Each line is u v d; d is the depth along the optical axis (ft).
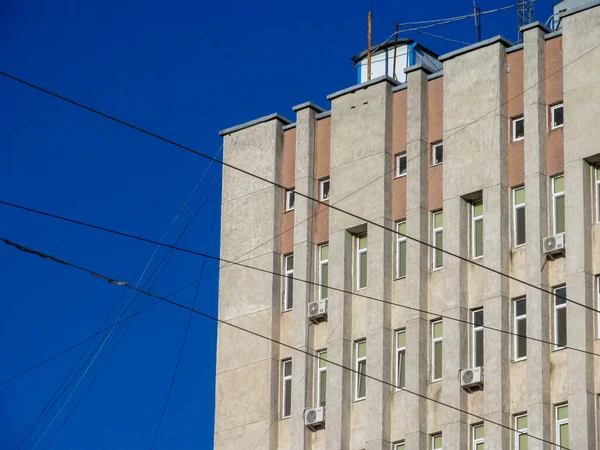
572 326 157.07
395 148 174.09
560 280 159.74
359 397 169.68
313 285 175.94
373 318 169.58
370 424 166.50
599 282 158.30
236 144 185.68
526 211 162.61
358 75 204.54
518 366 160.04
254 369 176.14
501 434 157.89
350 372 170.71
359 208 173.78
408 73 174.81
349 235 174.60
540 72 166.09
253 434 173.78
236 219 182.80
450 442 160.66
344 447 167.94
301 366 173.06
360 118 176.76
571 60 164.14
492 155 165.99
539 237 161.07
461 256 165.58
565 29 165.48
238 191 183.73
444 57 172.55
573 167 161.07
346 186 175.52
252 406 174.91
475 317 164.35
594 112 161.27
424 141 171.94
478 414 160.97
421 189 170.19
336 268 173.58
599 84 161.68
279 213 180.55
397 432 165.58
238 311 179.32
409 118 173.17
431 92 173.58
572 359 156.25
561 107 164.66
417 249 168.45
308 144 180.14
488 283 162.91
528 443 156.56
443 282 166.20
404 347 167.84
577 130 161.79
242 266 180.55
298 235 177.37
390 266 171.01
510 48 168.86
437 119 172.04
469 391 162.09
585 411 154.20
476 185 166.30
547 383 157.58
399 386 167.32
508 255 163.43
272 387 174.40
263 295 177.99
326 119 180.75
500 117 166.71
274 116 183.42
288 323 176.24
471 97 169.27
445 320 164.66
